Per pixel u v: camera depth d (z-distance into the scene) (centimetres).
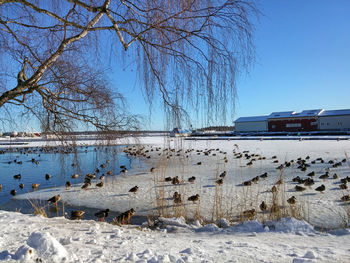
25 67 391
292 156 2772
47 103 412
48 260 273
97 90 418
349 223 807
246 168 2147
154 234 580
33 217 640
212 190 1390
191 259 313
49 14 321
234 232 644
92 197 1373
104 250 353
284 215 797
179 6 330
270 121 7700
